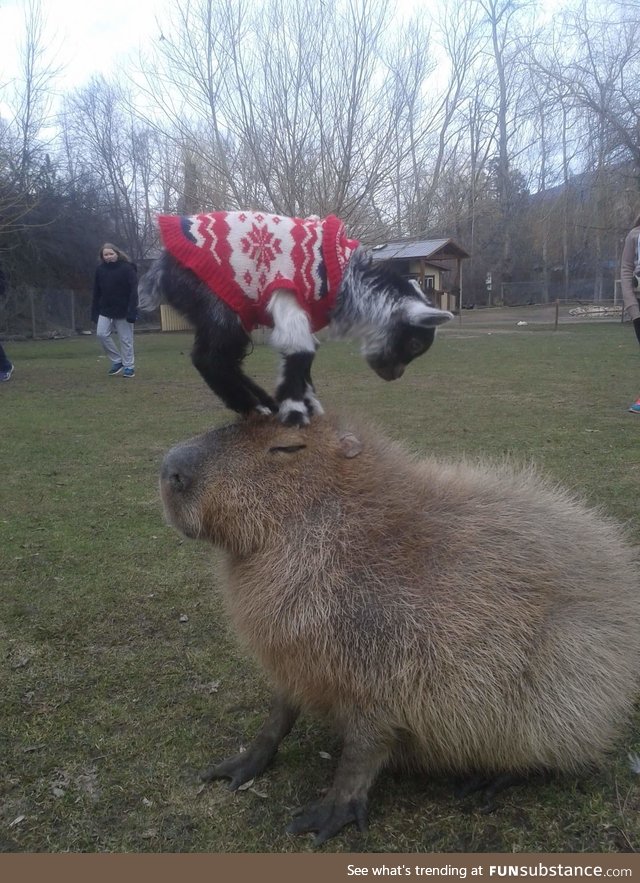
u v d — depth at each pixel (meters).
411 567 2.21
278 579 2.23
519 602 2.20
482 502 2.43
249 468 2.30
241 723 2.81
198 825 2.31
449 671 2.14
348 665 2.17
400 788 2.46
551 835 2.23
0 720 2.82
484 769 2.41
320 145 15.28
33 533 4.71
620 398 9.46
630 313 7.86
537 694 2.18
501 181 46.50
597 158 29.36
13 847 2.22
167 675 3.12
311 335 2.72
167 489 2.36
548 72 27.59
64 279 28.80
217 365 2.80
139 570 4.12
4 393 10.87
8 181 19.50
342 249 2.82
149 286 2.93
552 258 47.91
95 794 2.44
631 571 2.56
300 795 2.44
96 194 30.20
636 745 2.64
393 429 7.60
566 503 2.68
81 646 3.34
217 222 2.81
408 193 16.00
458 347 18.30
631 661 2.35
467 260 48.09
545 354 15.88
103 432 7.85
